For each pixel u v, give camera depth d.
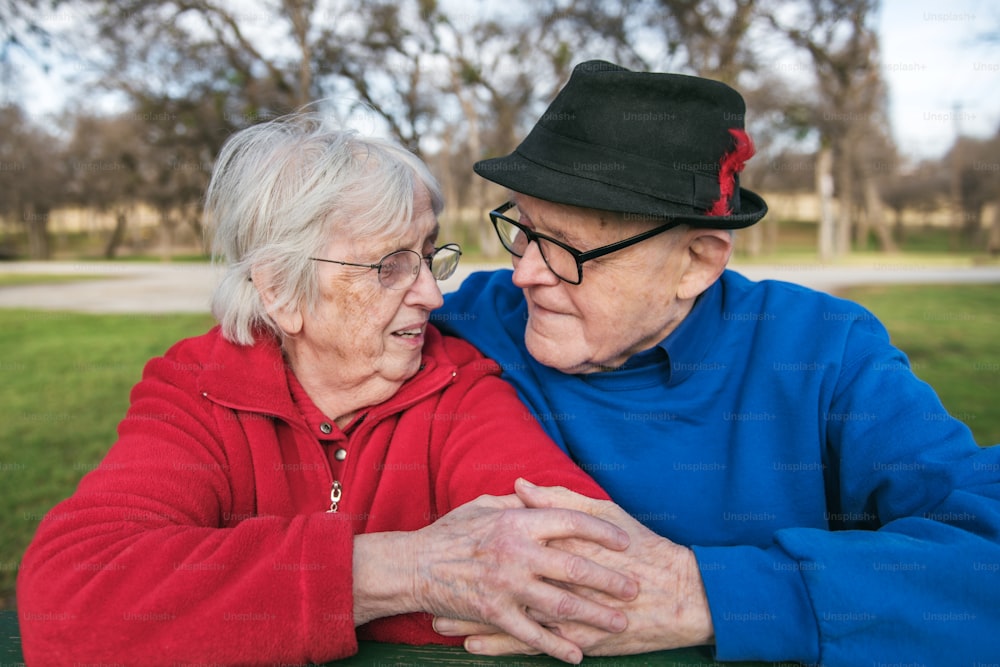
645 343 1.46
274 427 1.37
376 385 1.38
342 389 1.38
